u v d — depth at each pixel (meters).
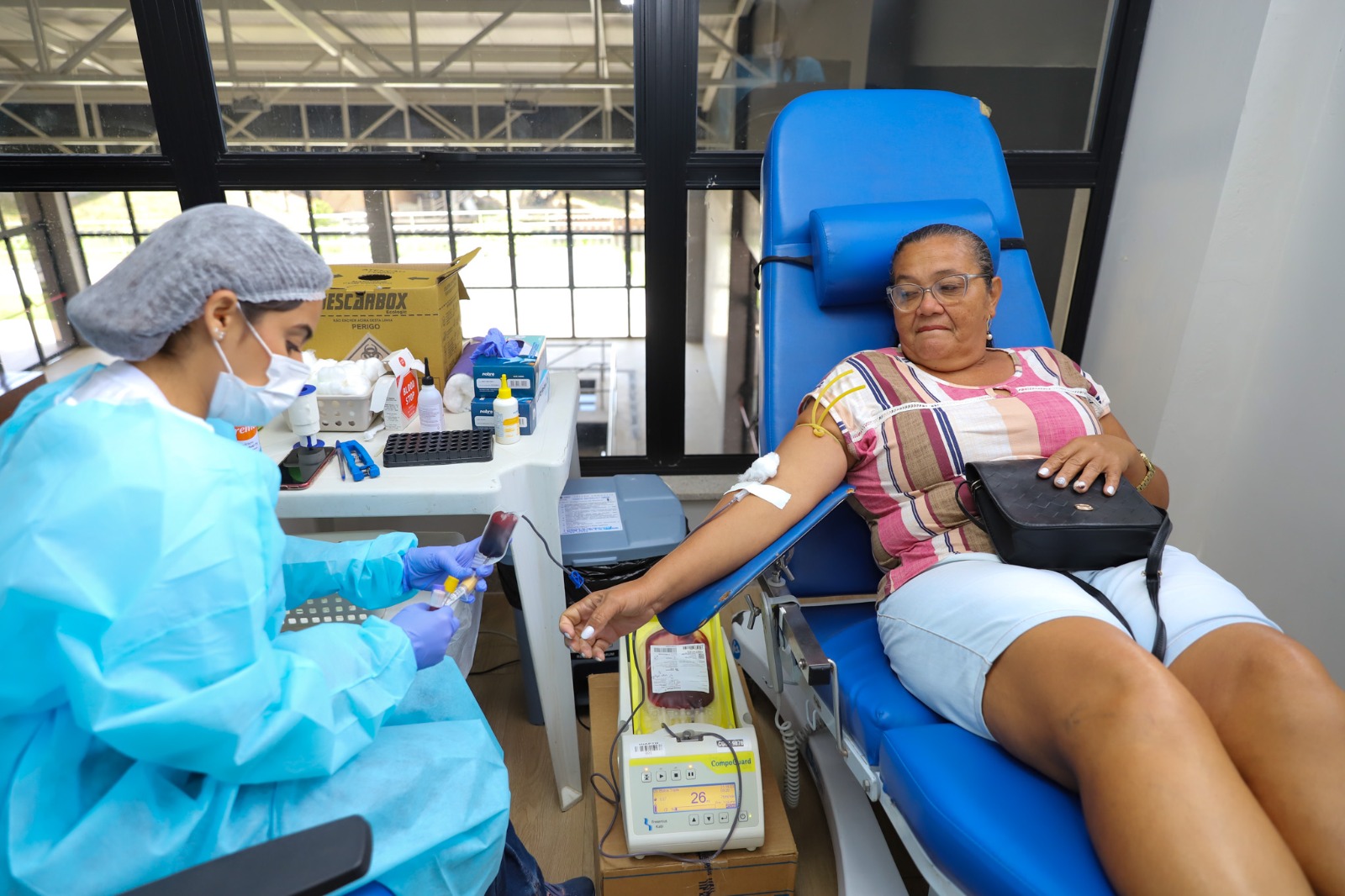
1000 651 1.00
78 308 0.75
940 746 1.01
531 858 1.18
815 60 1.93
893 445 1.25
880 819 1.50
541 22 1.94
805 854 1.43
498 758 0.98
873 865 1.27
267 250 0.80
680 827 1.18
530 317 2.48
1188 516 1.92
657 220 1.92
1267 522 1.73
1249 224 1.65
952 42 1.93
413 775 0.87
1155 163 1.81
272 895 0.60
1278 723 0.86
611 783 1.29
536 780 1.59
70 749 0.72
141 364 0.82
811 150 1.48
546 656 1.41
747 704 1.33
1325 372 1.57
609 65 1.99
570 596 1.58
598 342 2.64
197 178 1.83
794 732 1.45
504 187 1.88
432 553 1.08
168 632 0.68
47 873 0.68
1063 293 2.14
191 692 0.70
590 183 1.89
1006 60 1.94
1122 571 1.12
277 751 0.77
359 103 2.00
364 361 1.48
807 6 1.88
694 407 2.46
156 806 0.74
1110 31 1.84
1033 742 0.94
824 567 1.43
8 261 2.17
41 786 0.70
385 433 1.45
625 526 1.62
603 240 2.38
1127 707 0.83
